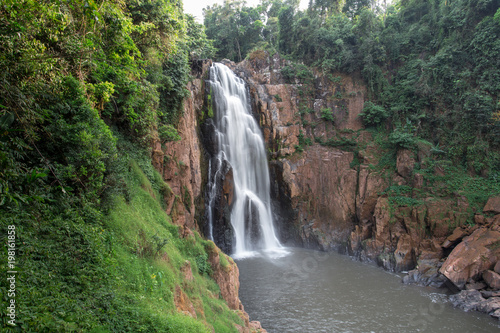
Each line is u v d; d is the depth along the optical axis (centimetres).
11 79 622
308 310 1859
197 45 2958
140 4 1469
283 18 4119
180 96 2027
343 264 2644
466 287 2048
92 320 587
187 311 972
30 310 493
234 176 3077
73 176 782
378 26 3778
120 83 1222
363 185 3086
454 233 2408
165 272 1003
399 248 2547
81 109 881
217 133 2959
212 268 1546
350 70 3600
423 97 3175
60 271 640
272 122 3334
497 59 2795
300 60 3869
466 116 2855
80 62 927
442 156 2906
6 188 539
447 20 3253
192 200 2098
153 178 1526
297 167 3275
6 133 519
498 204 2397
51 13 764
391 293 2102
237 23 4859
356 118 3503
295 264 2619
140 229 1025
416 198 2748
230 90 3256
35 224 650
